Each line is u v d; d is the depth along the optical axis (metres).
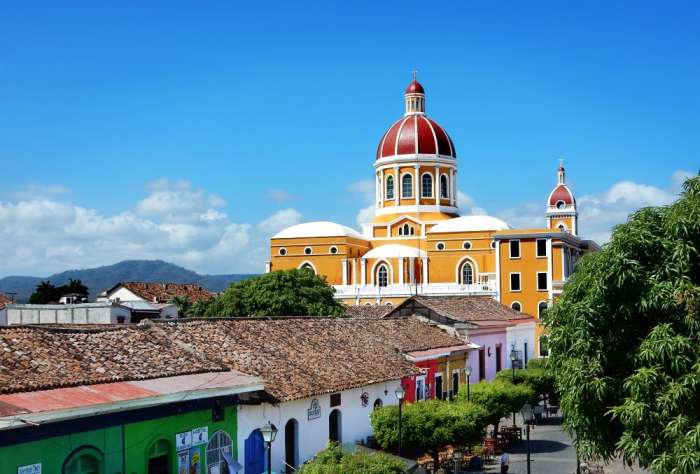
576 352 22.95
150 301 78.88
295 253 111.44
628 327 22.64
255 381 26.02
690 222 21.83
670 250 22.02
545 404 52.97
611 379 22.41
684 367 20.94
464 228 106.75
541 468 37.00
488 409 39.97
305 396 28.09
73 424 20.08
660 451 21.20
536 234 91.56
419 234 113.81
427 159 116.19
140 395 21.45
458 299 63.03
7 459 18.50
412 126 117.94
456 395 44.00
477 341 54.09
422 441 31.56
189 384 23.72
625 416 21.33
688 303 21.59
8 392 19.38
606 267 22.50
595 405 22.91
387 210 117.62
